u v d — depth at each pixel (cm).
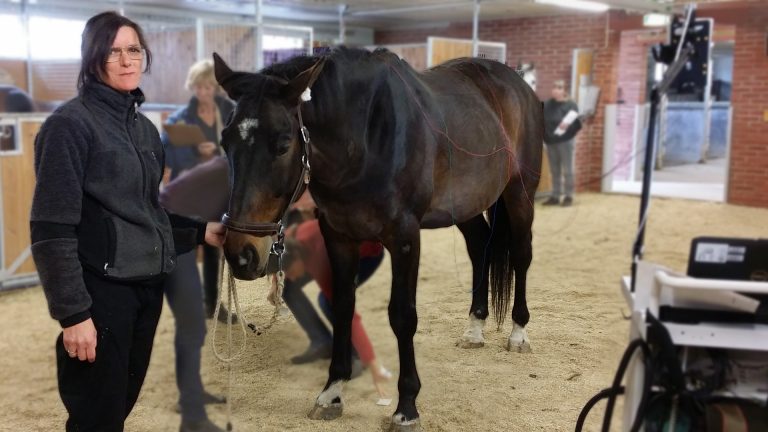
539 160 370
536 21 1034
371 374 322
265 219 213
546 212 819
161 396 307
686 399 154
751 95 834
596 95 964
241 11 1043
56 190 164
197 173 298
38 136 170
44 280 164
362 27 1239
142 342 195
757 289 142
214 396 294
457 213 304
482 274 365
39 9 942
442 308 440
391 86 256
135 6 974
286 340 369
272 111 211
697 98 1395
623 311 388
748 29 820
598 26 973
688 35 232
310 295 453
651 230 701
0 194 495
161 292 197
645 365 153
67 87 988
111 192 175
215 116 336
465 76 330
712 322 151
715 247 150
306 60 235
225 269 343
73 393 181
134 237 180
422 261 588
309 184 253
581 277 519
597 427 265
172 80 807
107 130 176
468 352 354
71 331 166
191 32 773
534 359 343
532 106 365
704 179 1118
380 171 250
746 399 154
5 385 325
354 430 270
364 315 436
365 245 319
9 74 940
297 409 290
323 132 234
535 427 269
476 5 859
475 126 301
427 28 1184
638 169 1139
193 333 260
